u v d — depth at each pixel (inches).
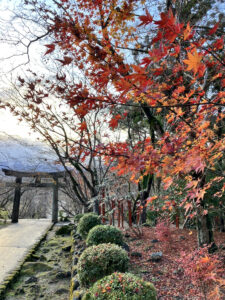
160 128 157.9
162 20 31.5
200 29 116.9
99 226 190.7
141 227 243.6
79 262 134.0
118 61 68.0
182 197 146.4
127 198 229.3
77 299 120.0
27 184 416.5
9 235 306.2
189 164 59.7
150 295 87.0
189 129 80.4
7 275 175.9
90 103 48.9
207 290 96.3
